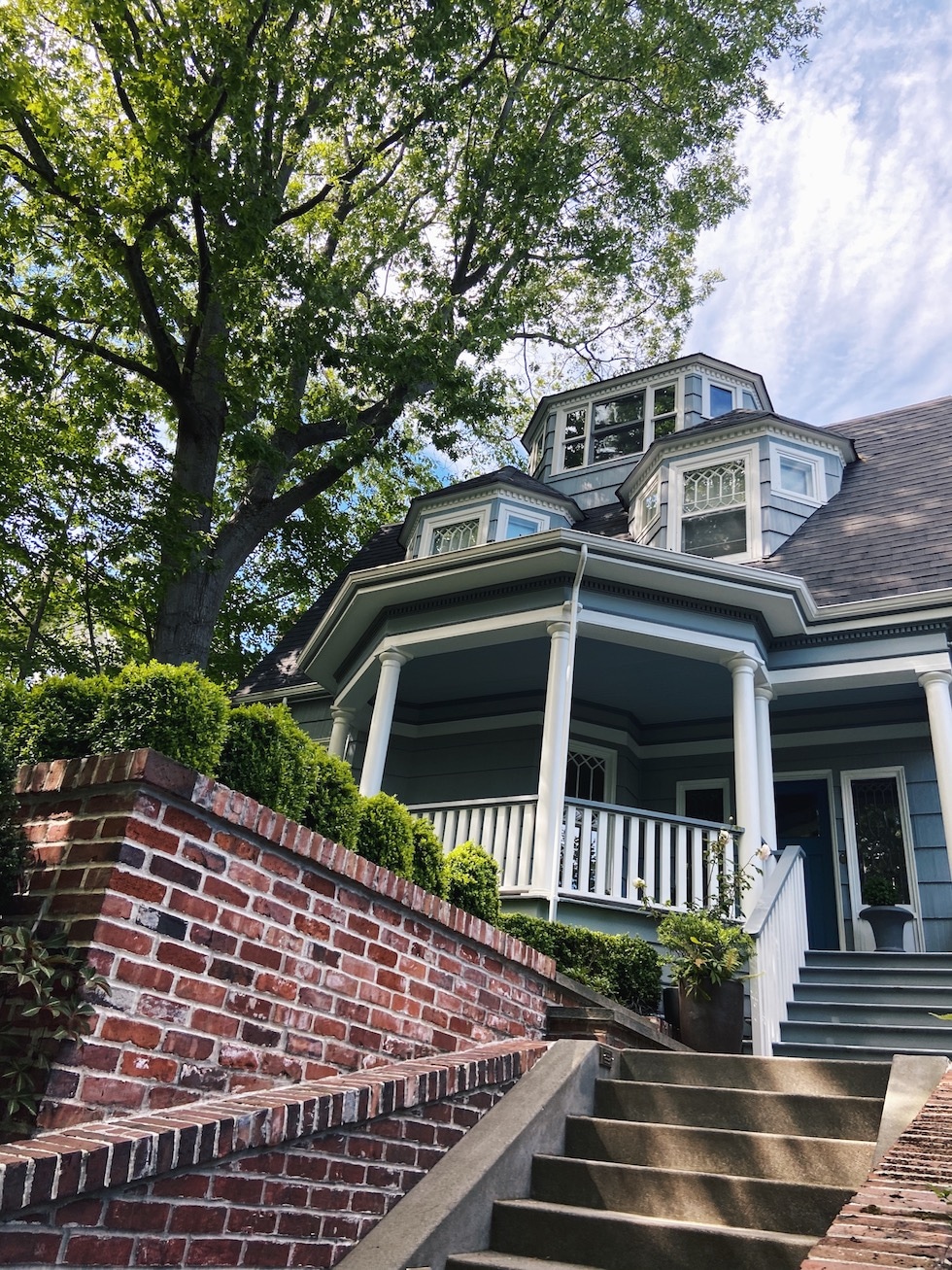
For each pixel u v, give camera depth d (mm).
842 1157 3605
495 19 12242
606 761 11914
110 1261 2449
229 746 3635
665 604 9508
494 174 12789
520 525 13922
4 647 12406
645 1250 3275
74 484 9812
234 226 9867
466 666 11367
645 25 13125
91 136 10461
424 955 4301
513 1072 4422
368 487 21766
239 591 19891
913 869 10117
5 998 2729
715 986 6215
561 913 8062
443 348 10984
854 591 10367
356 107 10836
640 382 15859
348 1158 3344
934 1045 6469
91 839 2922
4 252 10031
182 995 2955
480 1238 3484
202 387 11281
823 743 11109
